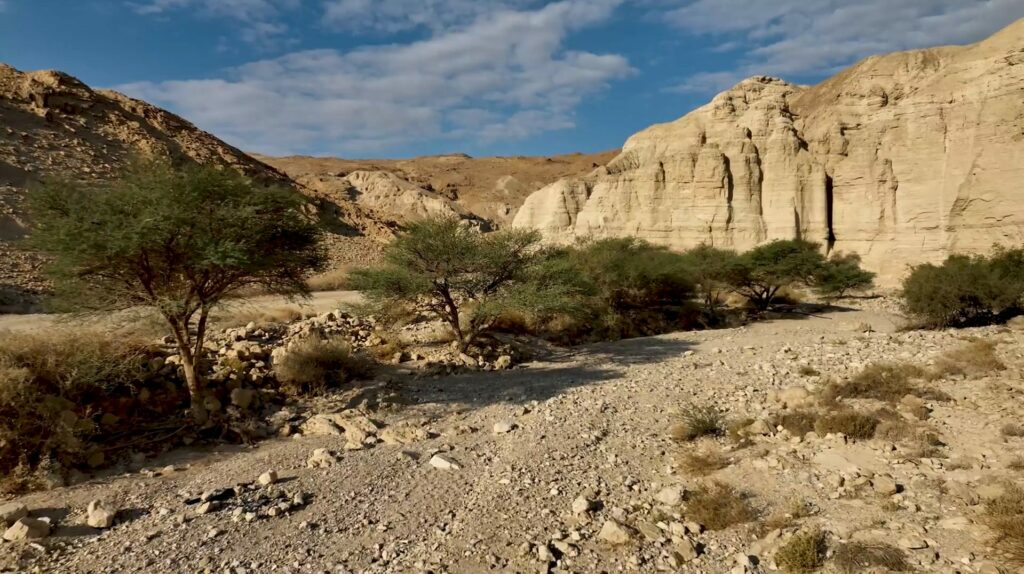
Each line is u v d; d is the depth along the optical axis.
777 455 7.19
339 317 17.36
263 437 9.09
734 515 5.75
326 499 6.55
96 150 45.91
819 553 4.92
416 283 15.25
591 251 24.70
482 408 10.57
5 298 21.97
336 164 176.38
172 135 59.34
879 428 7.70
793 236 48.66
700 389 11.16
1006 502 5.17
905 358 12.07
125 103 59.78
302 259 10.55
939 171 43.78
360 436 8.88
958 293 17.11
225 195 9.13
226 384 10.29
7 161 36.59
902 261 44.50
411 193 105.88
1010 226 39.09
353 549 5.45
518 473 7.12
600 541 5.46
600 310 22.67
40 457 7.10
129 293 9.44
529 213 72.75
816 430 7.92
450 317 16.34
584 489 6.65
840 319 25.59
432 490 6.78
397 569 5.09
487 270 16.75
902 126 46.47
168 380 9.95
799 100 58.88
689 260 29.75
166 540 5.60
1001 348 12.08
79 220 8.39
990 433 7.25
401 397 11.21
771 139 51.44
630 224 56.09
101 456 7.62
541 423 9.20
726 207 51.03
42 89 49.38
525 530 5.71
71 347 8.70
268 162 171.00
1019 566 4.35
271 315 17.31
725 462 7.20
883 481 5.96
